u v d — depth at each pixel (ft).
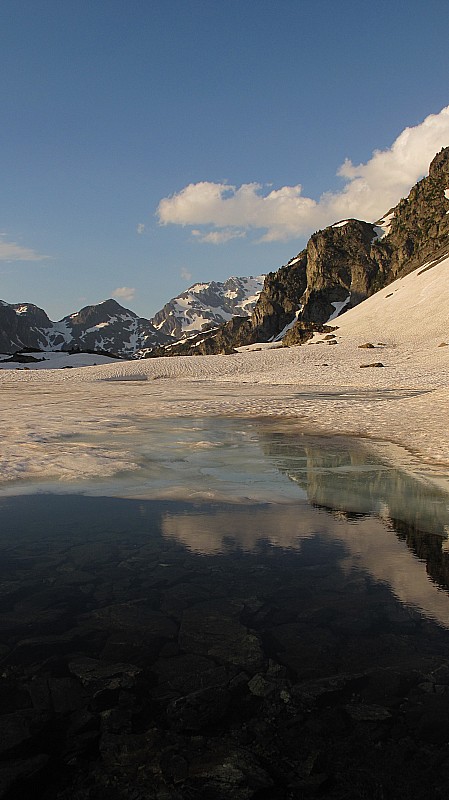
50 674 15.90
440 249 420.77
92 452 48.37
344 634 18.20
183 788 11.68
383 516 31.12
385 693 14.98
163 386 147.84
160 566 24.00
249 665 16.38
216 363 220.84
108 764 12.41
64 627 18.72
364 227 545.44
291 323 599.98
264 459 46.88
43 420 70.59
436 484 37.86
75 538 27.53
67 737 13.34
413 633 18.25
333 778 11.94
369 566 23.95
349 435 58.90
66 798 11.46
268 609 20.02
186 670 16.14
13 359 338.75
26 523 29.84
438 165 516.32
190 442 55.21
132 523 29.86
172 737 13.32
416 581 22.39
